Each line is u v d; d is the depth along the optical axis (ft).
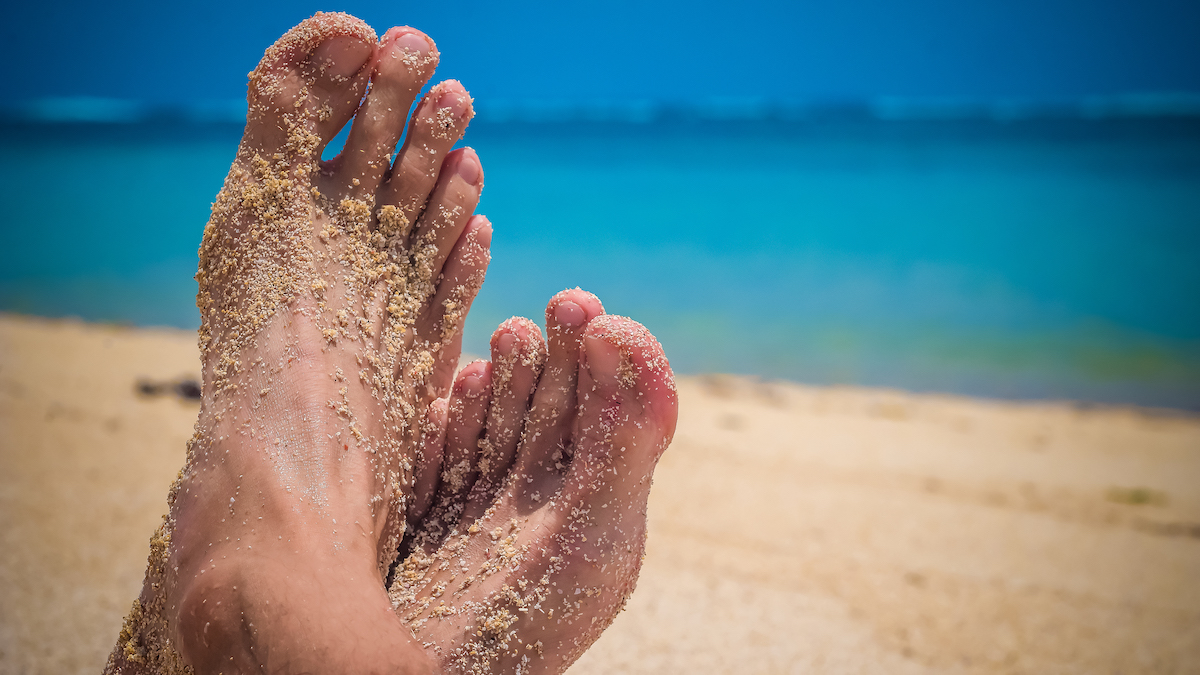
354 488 4.23
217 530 3.98
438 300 5.57
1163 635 7.44
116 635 6.32
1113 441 15.35
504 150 76.02
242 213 5.11
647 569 8.36
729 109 116.67
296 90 5.33
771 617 7.34
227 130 95.50
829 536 9.73
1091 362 22.50
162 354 17.03
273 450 4.24
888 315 27.55
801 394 18.47
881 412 17.06
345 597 3.52
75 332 19.36
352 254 5.20
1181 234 38.93
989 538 9.96
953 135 86.53
